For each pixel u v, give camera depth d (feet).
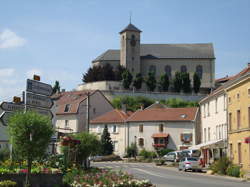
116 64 402.31
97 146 105.29
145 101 345.51
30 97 55.67
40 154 54.24
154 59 400.67
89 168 99.96
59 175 62.03
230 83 137.08
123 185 67.67
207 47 410.11
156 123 230.27
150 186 70.79
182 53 403.34
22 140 53.21
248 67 135.33
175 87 379.96
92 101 263.49
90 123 251.39
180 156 181.78
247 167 119.34
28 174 54.44
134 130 235.61
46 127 54.29
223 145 143.95
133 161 210.79
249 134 119.24
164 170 136.46
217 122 155.84
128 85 371.15
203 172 130.00
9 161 68.74
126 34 392.27
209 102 169.17
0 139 64.23
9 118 54.49
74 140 94.94
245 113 123.13
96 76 374.84
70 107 261.44
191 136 221.87
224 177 106.63
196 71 397.39
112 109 272.51
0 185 52.26
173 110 235.20
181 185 76.23
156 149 227.20
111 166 154.81
